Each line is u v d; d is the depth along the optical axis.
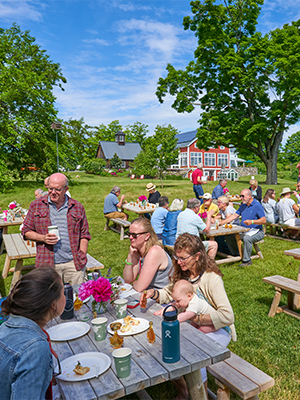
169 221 5.92
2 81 19.36
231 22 22.45
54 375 1.60
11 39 23.14
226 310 2.29
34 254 4.89
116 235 8.82
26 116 20.73
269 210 8.41
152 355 1.78
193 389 1.89
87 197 15.65
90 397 1.46
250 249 6.04
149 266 2.71
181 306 2.34
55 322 2.28
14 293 1.35
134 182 22.80
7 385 1.22
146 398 2.45
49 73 22.38
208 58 22.55
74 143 23.30
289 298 4.07
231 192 18.42
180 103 23.72
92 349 1.89
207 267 2.40
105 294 2.30
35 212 3.31
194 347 1.86
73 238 3.40
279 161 73.44
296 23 22.25
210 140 23.08
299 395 2.59
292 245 7.51
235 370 2.25
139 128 62.59
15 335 1.28
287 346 3.29
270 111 22.17
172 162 22.34
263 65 20.47
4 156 19.52
